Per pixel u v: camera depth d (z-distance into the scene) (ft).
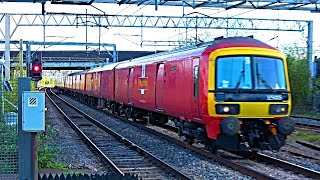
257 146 47.19
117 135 65.36
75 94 214.90
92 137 66.85
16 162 30.17
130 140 63.67
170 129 78.02
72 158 48.60
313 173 38.63
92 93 149.18
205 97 46.34
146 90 77.05
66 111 123.95
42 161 42.78
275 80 47.16
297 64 119.55
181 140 62.44
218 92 45.62
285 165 42.88
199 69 48.24
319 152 52.65
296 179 38.32
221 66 46.16
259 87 46.42
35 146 22.93
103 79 125.80
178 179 38.70
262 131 47.21
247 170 39.86
